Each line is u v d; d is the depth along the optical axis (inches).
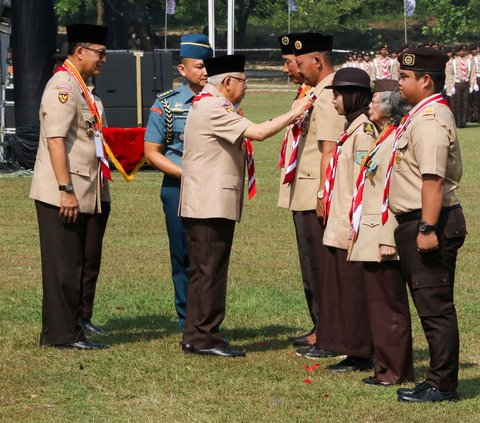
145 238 617.9
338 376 346.6
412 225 305.3
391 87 331.3
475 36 2728.8
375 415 301.9
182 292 406.9
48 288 377.7
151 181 865.5
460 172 306.3
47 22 880.3
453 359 309.7
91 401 317.4
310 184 380.5
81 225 378.3
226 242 370.3
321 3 2787.9
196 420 299.0
